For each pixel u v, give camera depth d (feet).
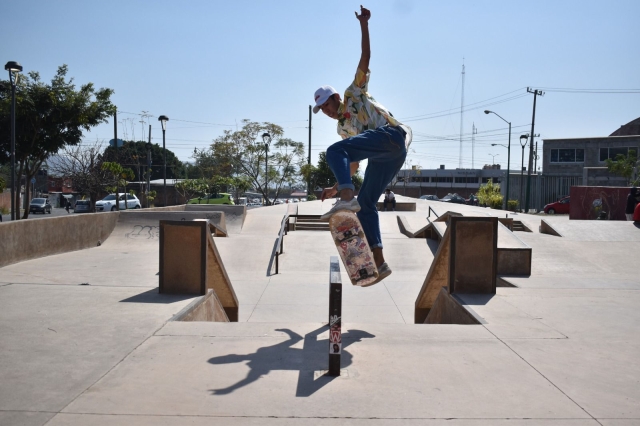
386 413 9.76
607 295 20.68
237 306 24.73
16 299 18.51
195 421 9.34
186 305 17.71
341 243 13.43
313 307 28.53
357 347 13.62
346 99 14.69
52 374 11.46
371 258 13.47
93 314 16.48
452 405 10.13
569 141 154.92
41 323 15.39
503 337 14.60
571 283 26.55
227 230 57.36
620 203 91.56
